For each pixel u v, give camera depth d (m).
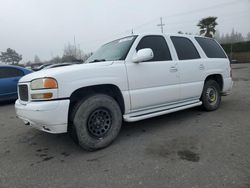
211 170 2.96
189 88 5.02
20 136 4.79
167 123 5.04
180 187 2.64
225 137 4.03
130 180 2.84
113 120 3.92
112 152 3.69
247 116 5.25
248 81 12.62
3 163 3.53
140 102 4.21
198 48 5.46
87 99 3.65
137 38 4.41
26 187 2.83
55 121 3.38
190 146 3.75
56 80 3.36
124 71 3.99
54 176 3.05
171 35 5.00
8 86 8.62
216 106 5.90
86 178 2.95
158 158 3.38
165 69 4.53
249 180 2.69
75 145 4.11
